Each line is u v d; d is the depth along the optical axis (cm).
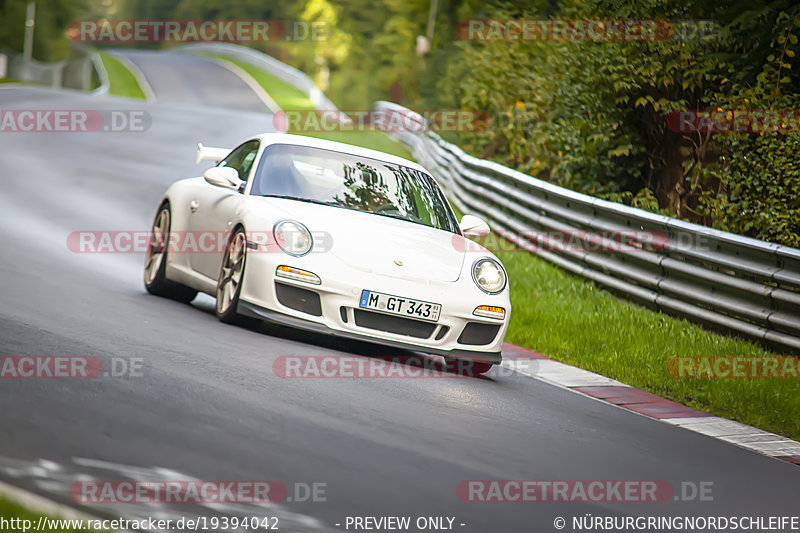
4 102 10962
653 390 2744
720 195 4359
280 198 2638
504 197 5150
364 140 10088
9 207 4506
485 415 2067
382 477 1523
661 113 4988
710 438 2272
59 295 2608
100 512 1184
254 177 2705
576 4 5419
